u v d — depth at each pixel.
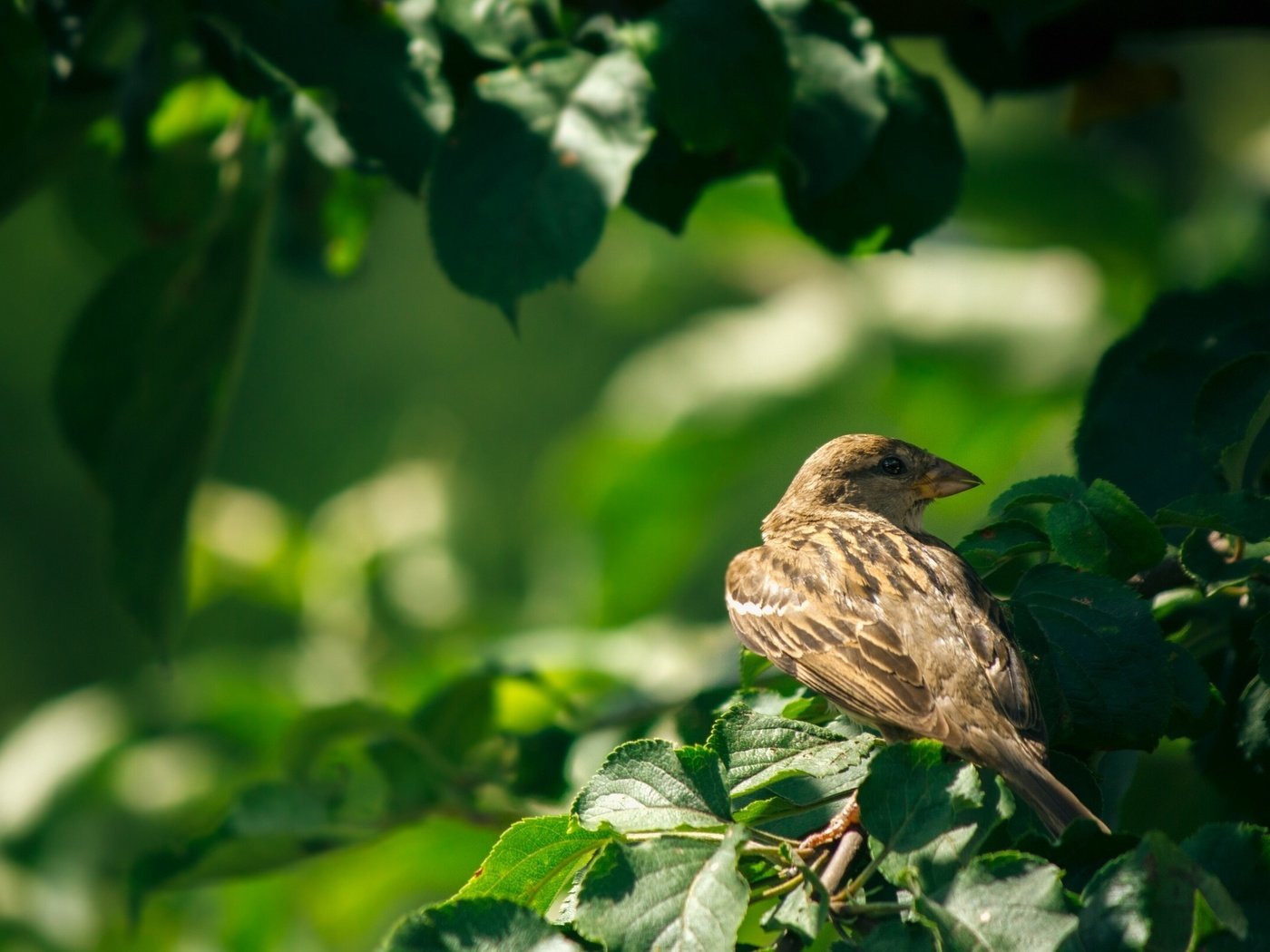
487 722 9.85
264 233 9.26
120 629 25.89
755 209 13.27
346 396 24.36
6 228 25.00
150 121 9.34
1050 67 9.39
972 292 13.72
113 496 9.21
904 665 7.30
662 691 11.09
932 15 9.05
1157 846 4.70
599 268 16.28
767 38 7.24
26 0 8.09
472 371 23.69
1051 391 13.38
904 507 10.29
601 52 7.59
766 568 8.34
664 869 5.03
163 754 12.96
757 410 13.84
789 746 5.70
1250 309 7.69
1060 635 6.29
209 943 12.05
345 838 9.53
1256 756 6.28
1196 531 6.15
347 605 13.77
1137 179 14.03
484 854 11.55
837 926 5.08
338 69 7.43
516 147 7.15
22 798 12.70
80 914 12.31
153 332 9.42
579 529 14.46
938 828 4.99
